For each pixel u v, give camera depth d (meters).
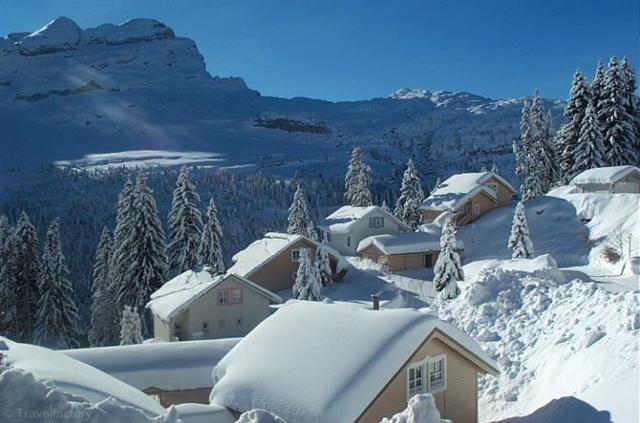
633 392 12.45
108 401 7.62
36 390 7.16
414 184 74.75
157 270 55.00
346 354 14.42
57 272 55.34
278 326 17.06
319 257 51.19
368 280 51.50
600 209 51.44
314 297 44.78
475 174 65.50
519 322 21.53
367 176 75.44
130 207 55.41
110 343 55.25
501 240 55.25
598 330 17.25
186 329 37.91
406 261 56.03
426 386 15.23
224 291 38.69
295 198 70.12
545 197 59.41
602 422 12.11
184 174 58.78
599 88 63.25
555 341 18.53
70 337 55.81
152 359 21.05
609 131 61.19
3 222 61.19
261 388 14.13
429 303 44.31
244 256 55.25
